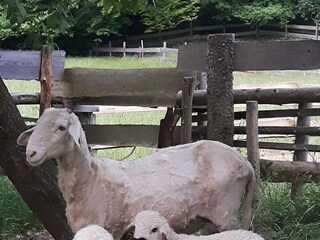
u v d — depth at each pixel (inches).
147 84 307.9
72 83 321.7
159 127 301.0
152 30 1354.6
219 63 259.9
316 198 262.8
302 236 242.4
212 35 260.1
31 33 258.2
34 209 237.1
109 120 470.9
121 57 1181.7
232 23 1380.4
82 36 1291.8
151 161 183.5
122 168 181.5
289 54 257.0
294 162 268.4
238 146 273.7
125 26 1378.0
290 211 258.8
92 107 341.4
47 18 247.8
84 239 135.6
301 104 281.4
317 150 278.8
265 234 245.4
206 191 182.1
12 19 227.3
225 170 183.2
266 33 1296.8
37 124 166.9
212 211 183.5
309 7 1254.3
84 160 174.7
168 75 303.0
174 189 178.7
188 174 181.3
